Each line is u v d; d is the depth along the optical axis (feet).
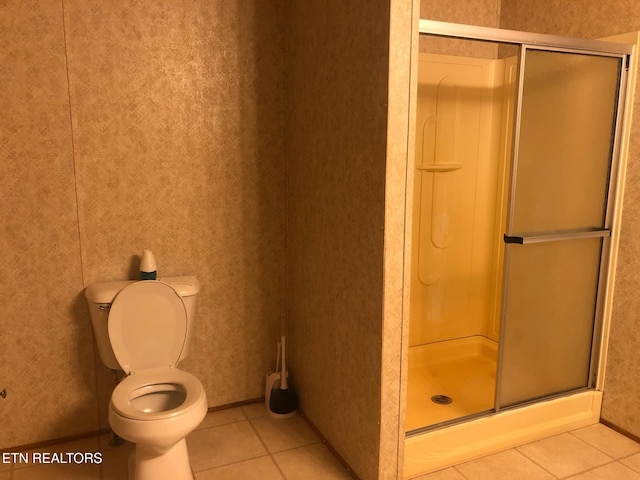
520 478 7.03
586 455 7.56
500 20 9.95
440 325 10.53
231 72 8.02
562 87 7.31
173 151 7.82
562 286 7.95
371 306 6.40
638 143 7.53
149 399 6.89
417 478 6.98
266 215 8.66
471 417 7.55
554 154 7.47
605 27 7.81
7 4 6.59
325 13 7.00
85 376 7.77
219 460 7.41
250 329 8.86
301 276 8.39
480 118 10.12
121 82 7.34
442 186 10.00
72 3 6.91
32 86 6.87
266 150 8.48
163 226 7.94
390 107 5.80
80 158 7.27
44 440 7.69
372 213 6.23
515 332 7.66
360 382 6.78
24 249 7.14
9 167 6.90
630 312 7.84
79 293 7.54
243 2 7.94
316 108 7.46
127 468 7.15
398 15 5.68
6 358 7.29
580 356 8.37
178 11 7.54
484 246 10.62
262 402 9.15
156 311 7.30
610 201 7.89
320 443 7.91
